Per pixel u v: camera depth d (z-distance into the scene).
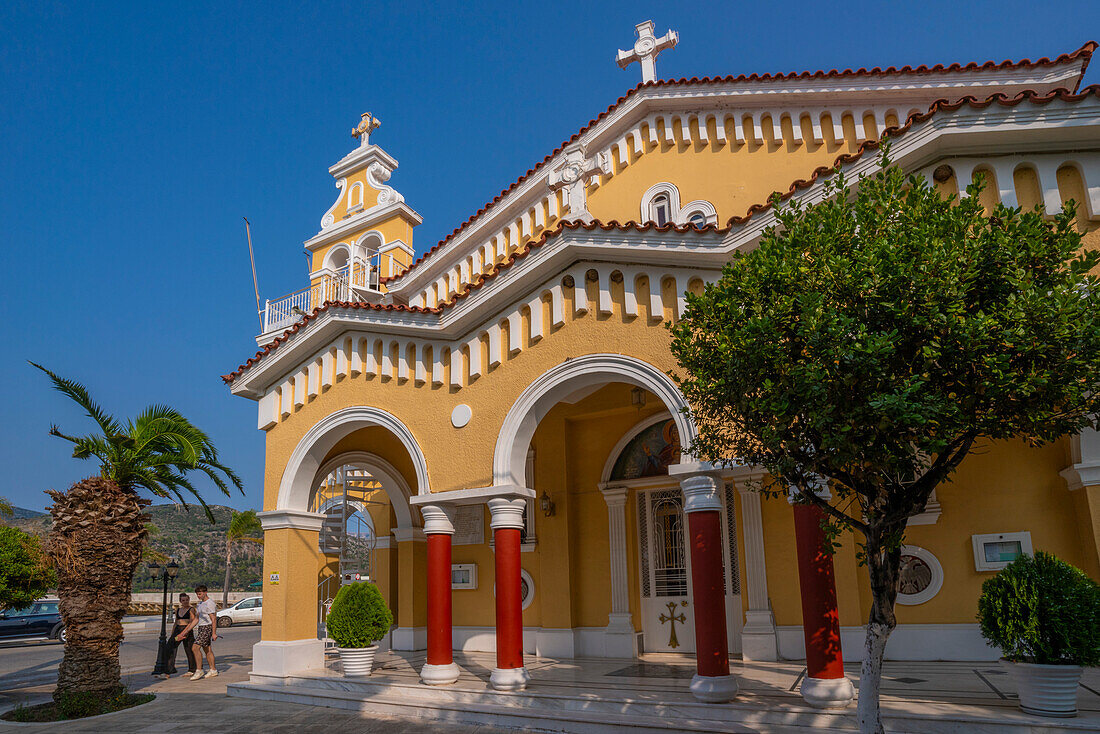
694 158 12.73
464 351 10.55
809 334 5.02
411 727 8.80
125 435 11.61
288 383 12.48
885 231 5.23
